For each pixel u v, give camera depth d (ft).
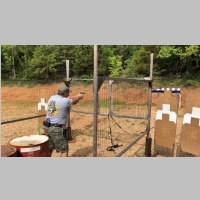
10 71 69.10
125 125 23.16
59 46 60.34
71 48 60.64
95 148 7.95
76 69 57.52
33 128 21.97
